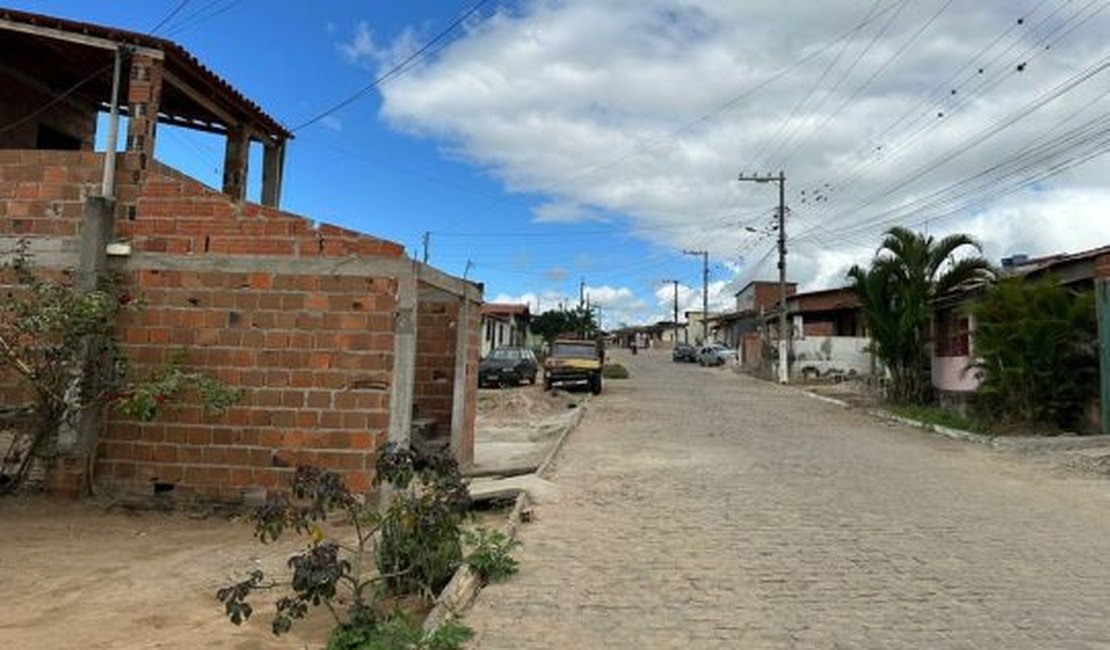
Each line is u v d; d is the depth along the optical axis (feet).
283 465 33.91
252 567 26.73
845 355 152.05
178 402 34.24
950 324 84.94
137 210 35.40
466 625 19.95
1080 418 60.70
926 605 21.54
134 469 34.22
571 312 274.98
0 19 36.09
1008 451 54.24
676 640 19.08
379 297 34.30
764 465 47.29
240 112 46.42
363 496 33.53
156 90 36.50
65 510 33.35
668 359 264.72
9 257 35.32
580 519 32.53
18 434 34.60
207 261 34.88
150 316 34.86
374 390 34.01
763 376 158.51
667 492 38.47
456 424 44.78
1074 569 25.09
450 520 20.90
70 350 32.89
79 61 43.55
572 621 20.38
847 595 22.52
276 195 51.52
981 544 28.37
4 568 26.11
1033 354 60.80
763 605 21.67
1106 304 57.21
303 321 34.42
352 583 20.76
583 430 66.74
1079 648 18.42
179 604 22.88
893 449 55.77
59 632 20.39
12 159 35.76
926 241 84.89
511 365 126.21
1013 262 99.96
